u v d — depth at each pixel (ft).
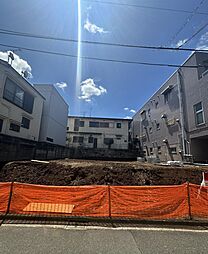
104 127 116.88
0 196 13.94
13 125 52.44
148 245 9.90
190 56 51.16
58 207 13.84
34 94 64.44
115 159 86.12
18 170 30.48
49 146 67.62
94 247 9.53
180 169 31.17
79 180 27.07
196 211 14.19
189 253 9.16
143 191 14.32
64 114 99.55
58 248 9.31
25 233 10.93
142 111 93.20
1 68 45.57
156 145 74.79
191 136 49.96
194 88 49.32
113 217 13.64
